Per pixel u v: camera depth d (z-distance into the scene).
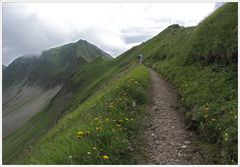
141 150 9.20
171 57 29.56
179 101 14.68
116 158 8.12
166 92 17.28
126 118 10.63
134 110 12.56
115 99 13.34
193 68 18.38
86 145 8.39
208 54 17.80
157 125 11.43
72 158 7.89
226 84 13.01
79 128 10.06
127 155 8.50
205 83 14.32
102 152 8.28
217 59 16.62
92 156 8.02
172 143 9.75
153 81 21.47
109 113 11.30
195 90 14.29
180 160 8.57
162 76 23.81
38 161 8.12
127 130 10.14
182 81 17.58
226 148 8.35
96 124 9.93
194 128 10.76
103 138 8.95
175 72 20.72
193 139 9.95
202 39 20.77
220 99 11.78
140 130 10.79
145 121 11.85
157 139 10.10
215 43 17.69
